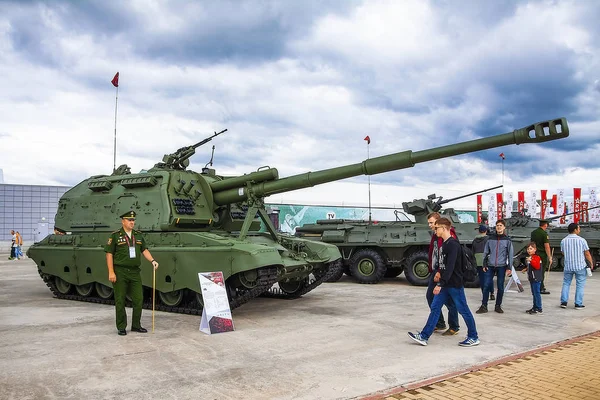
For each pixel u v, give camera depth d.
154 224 11.73
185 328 9.27
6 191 40.53
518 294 14.13
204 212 12.45
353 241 17.34
